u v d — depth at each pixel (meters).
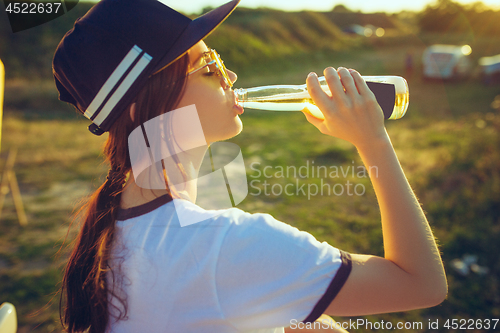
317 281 0.60
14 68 12.04
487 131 6.09
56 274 3.08
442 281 0.64
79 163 5.96
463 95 12.27
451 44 27.27
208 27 0.69
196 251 0.62
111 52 0.70
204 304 0.62
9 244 3.64
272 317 0.62
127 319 0.66
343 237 3.60
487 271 2.98
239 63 15.74
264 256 0.60
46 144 6.95
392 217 0.67
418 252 0.64
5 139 7.27
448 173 4.83
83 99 0.75
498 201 3.93
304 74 15.52
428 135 6.91
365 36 25.33
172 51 0.69
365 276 0.61
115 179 0.75
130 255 0.66
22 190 5.02
